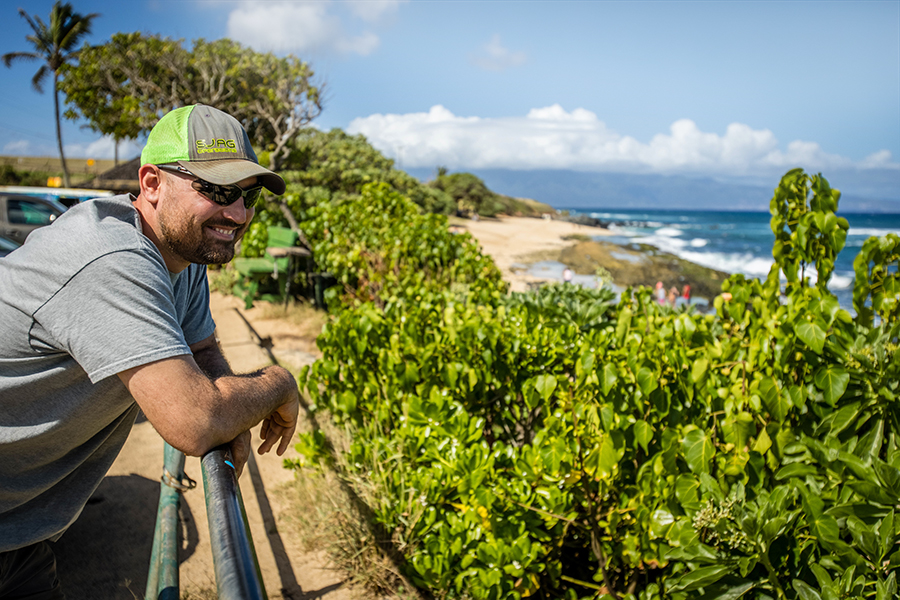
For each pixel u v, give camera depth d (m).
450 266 7.35
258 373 1.37
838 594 1.84
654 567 2.83
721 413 2.55
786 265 2.85
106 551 2.93
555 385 2.82
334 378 3.75
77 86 22.00
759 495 2.28
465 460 2.77
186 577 2.78
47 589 1.56
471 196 76.31
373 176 29.84
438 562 2.81
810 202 2.70
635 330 3.18
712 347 2.79
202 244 1.34
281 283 9.26
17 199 11.30
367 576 2.97
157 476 3.70
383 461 3.26
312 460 3.57
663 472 2.54
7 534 1.35
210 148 1.29
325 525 3.29
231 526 0.86
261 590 0.76
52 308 1.12
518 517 2.72
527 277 22.36
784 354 2.45
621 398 2.69
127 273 1.14
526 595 2.78
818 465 2.34
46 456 1.32
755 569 2.16
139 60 21.03
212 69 21.25
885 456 2.26
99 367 1.11
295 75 19.72
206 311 1.70
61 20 40.53
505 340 3.42
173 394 1.11
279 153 21.19
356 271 7.16
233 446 1.23
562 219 88.50
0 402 1.22
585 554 3.27
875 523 1.96
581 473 2.61
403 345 3.45
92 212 1.22
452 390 3.33
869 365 2.24
